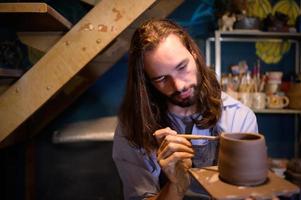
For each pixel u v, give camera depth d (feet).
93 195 6.40
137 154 3.43
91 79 6.67
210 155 3.23
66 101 6.75
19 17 4.10
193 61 3.02
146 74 3.16
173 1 5.97
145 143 3.27
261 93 6.46
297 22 6.88
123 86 7.28
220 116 3.29
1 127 4.56
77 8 6.98
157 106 3.40
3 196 7.26
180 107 3.33
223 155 2.14
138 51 3.02
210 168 2.43
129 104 3.41
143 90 3.22
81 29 4.42
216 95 3.34
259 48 7.25
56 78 4.47
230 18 6.39
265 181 2.07
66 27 4.70
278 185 2.01
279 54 7.27
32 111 4.52
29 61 7.04
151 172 3.39
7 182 7.38
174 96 3.04
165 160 2.56
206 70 3.30
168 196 2.76
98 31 4.42
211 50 7.18
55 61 4.45
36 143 7.25
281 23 6.45
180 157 2.48
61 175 6.65
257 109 6.36
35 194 7.29
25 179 7.34
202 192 3.28
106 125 6.48
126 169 3.54
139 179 3.42
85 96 7.29
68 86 6.62
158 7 5.85
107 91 7.30
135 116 3.33
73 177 6.47
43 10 3.85
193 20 7.12
